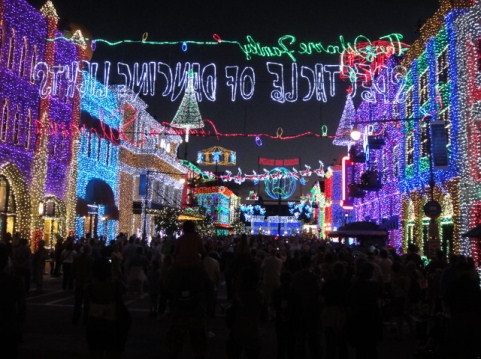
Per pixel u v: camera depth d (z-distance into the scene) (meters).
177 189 59.34
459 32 21.20
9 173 23.53
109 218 35.53
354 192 39.38
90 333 6.38
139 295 16.80
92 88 31.23
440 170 23.11
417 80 27.16
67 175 29.36
